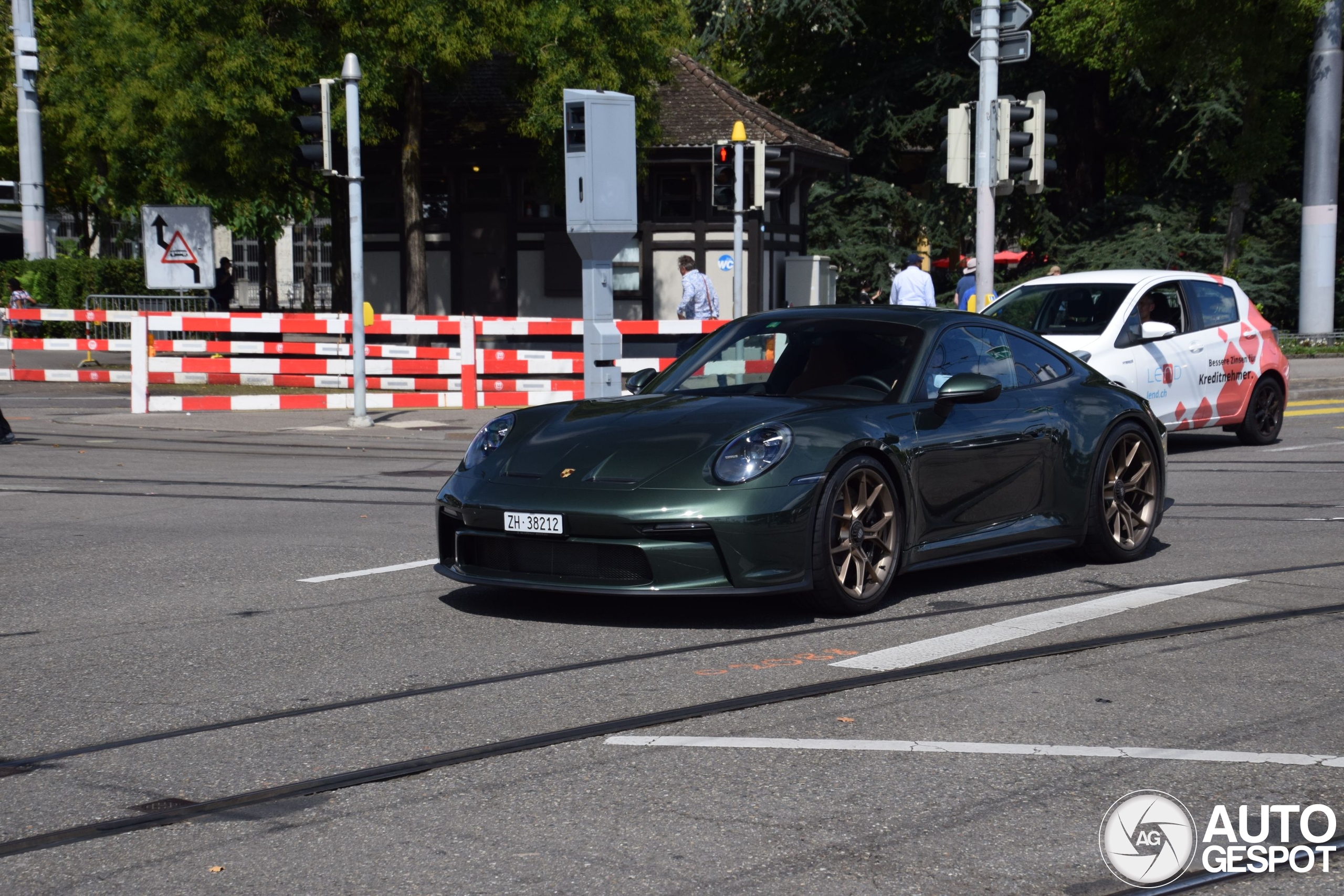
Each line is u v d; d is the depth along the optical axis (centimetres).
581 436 866
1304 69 4300
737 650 767
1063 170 4878
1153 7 3572
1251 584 941
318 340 3969
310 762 579
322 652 770
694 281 2500
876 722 628
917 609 873
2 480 1560
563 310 3709
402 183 3691
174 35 3009
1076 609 869
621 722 629
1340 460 1684
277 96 3016
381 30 3009
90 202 6169
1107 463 1016
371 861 473
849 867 464
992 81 2092
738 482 797
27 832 503
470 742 604
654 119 3344
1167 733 611
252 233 5166
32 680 718
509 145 3625
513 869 464
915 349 932
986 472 926
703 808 520
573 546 810
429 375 2911
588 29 3084
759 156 2223
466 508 841
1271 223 4397
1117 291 1736
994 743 596
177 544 1141
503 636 808
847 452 837
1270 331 1883
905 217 4600
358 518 1281
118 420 2217
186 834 499
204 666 743
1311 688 684
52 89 4722
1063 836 491
